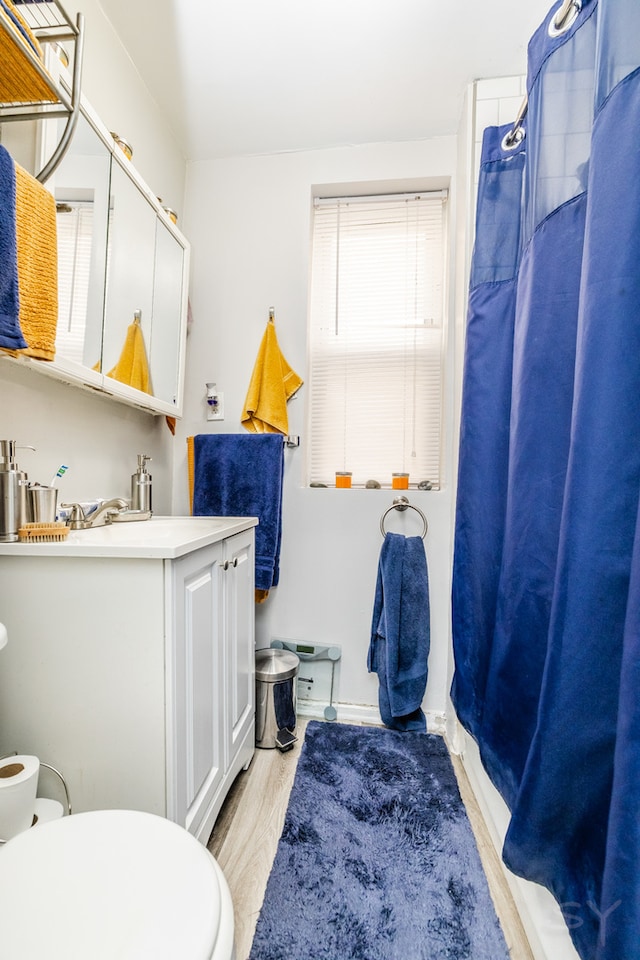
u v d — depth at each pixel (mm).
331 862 1003
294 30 1286
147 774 828
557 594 651
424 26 1271
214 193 1822
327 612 1735
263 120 1630
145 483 1424
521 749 888
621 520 557
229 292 1809
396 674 1573
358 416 1853
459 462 1377
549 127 859
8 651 857
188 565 898
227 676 1147
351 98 1527
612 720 575
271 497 1639
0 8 654
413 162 1714
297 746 1478
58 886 496
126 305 1305
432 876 975
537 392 886
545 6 1200
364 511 1721
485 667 1163
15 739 855
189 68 1420
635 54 559
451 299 1711
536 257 889
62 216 1005
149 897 487
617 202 572
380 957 806
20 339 745
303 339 1765
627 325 553
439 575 1683
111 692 834
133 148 1427
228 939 466
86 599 838
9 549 838
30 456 1034
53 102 831
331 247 1854
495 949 826
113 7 1230
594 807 597
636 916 443
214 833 1080
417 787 1268
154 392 1493
